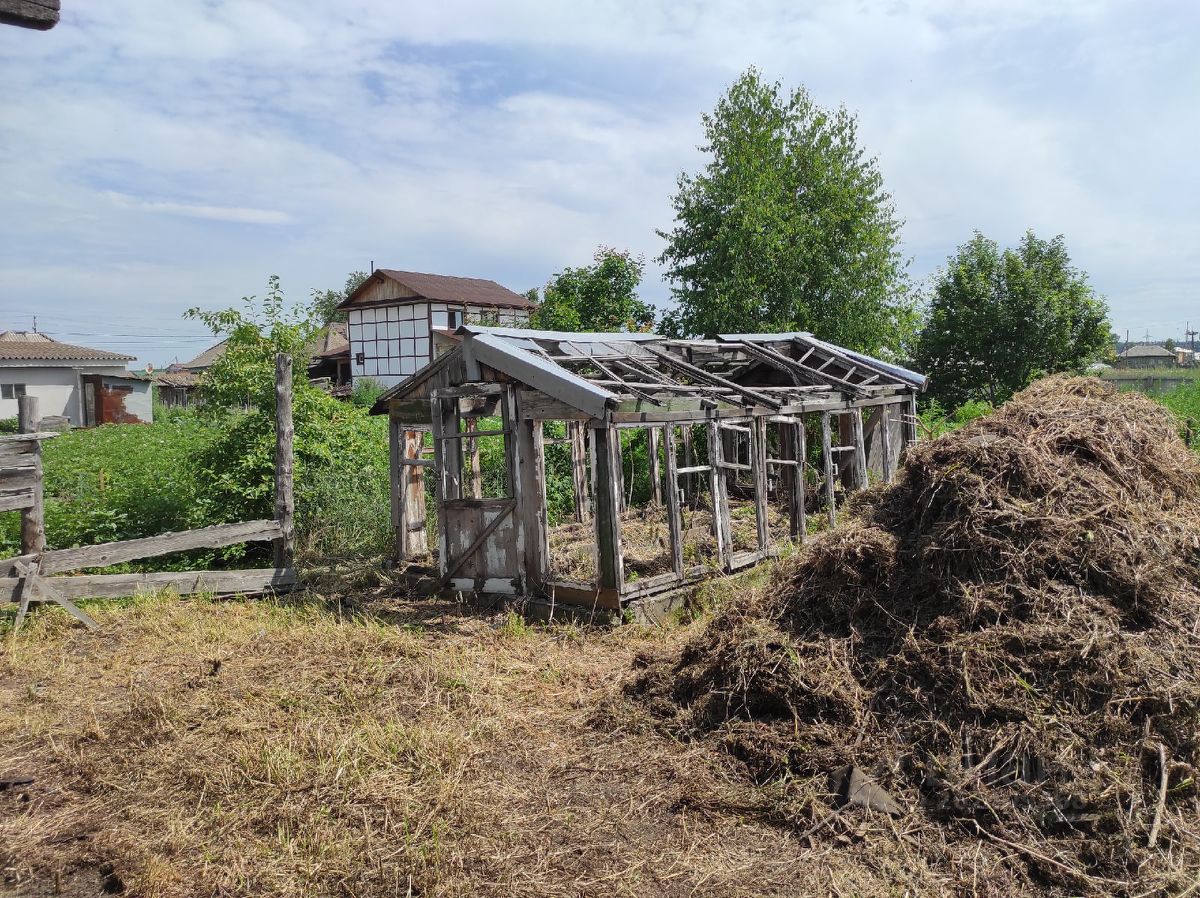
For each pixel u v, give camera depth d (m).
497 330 9.03
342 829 4.19
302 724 5.32
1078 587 4.86
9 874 3.89
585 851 4.04
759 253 18.53
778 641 5.31
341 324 55.78
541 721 5.66
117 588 8.39
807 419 15.23
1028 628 4.66
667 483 8.61
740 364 13.15
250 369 11.44
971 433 6.08
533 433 8.59
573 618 8.07
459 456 9.33
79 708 5.84
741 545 10.38
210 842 4.11
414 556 10.33
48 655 6.95
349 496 11.65
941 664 4.71
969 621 4.89
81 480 12.47
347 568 10.37
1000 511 5.23
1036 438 5.80
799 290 19.02
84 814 4.42
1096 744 4.13
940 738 4.45
